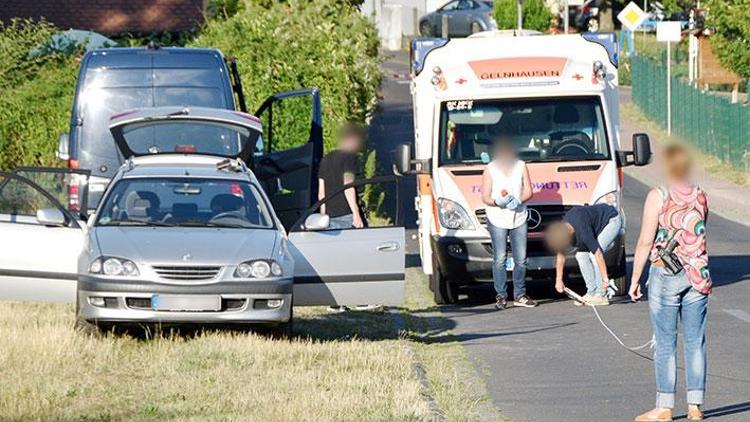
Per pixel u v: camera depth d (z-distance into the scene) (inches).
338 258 2095.2
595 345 2065.7
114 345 1899.6
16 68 3907.5
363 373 1745.8
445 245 2583.7
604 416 1551.4
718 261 3186.5
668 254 1494.8
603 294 2529.5
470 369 1872.5
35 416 1461.6
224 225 2070.6
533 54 2716.5
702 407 1592.0
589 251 2522.1
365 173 3961.6
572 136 2645.2
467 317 2429.9
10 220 2068.2
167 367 1764.3
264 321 1939.0
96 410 1508.4
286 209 2856.8
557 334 2187.5
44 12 5753.0
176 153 2297.0
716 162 5511.8
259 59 3700.8
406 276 3078.2
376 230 2113.7
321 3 3850.9
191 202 2103.8
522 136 2647.6
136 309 1911.9
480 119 2655.0
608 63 2731.3
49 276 2027.6
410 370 1784.0
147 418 1465.3
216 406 1526.8
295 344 1953.7
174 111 2458.2
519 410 1589.6
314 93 2923.2
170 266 1914.4
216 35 3855.8
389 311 2484.0
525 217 2513.5
